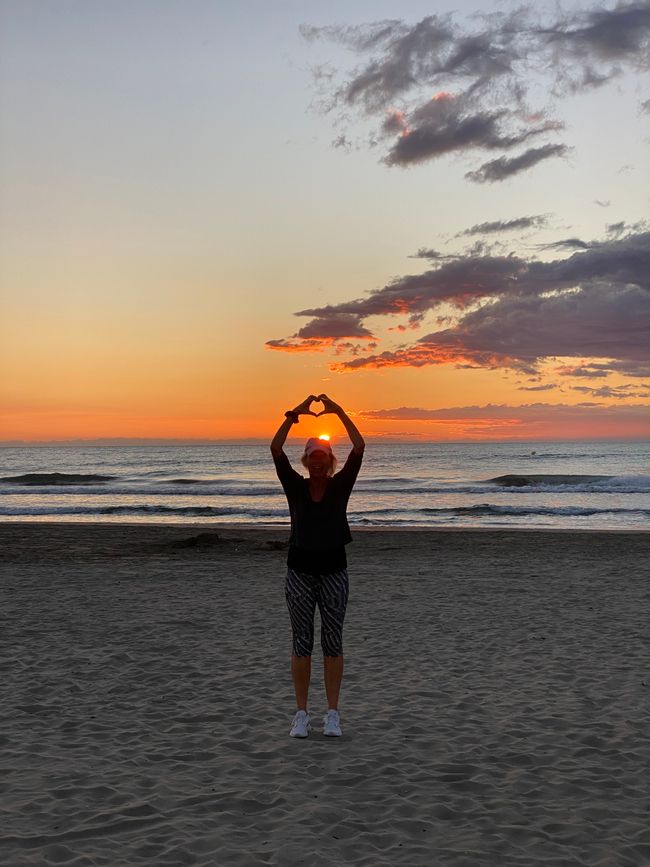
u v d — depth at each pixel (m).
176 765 4.80
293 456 107.56
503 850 3.63
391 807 4.13
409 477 60.91
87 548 19.09
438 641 8.59
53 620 9.84
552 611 10.40
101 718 5.84
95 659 7.75
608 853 3.58
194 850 3.61
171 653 8.02
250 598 11.60
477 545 19.64
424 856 3.56
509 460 93.38
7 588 12.66
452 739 5.30
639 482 47.25
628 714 5.85
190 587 12.77
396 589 12.56
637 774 4.63
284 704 6.18
